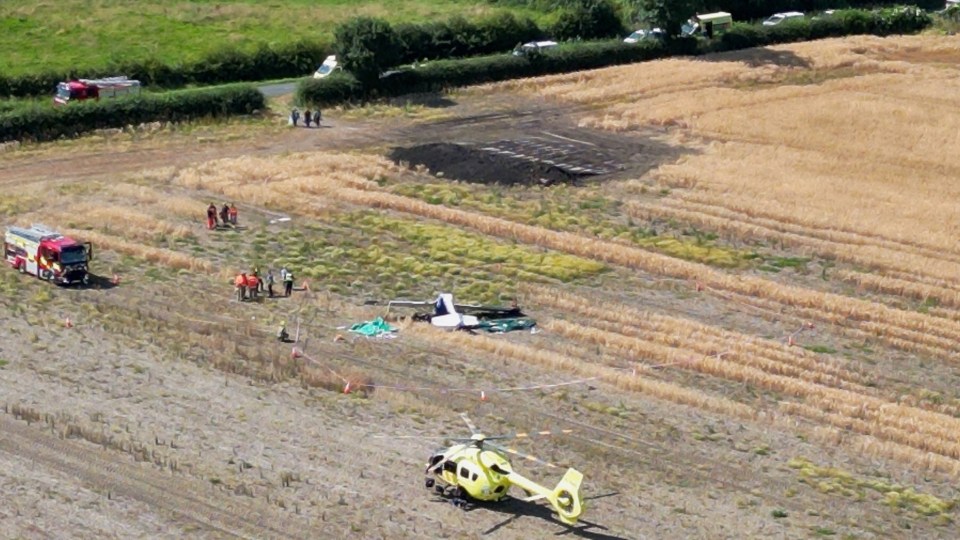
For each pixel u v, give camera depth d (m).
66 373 81.94
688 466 73.94
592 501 69.06
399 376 84.12
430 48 169.50
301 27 180.38
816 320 96.06
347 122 144.88
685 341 90.44
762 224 115.50
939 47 185.38
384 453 73.25
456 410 79.44
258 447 73.31
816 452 76.31
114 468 70.25
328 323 92.62
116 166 127.00
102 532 64.19
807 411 80.81
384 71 154.38
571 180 125.75
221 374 82.81
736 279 102.06
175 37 172.50
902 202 122.50
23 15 173.75
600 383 84.00
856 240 112.50
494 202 119.50
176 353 85.44
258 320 92.56
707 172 128.88
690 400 81.44
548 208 118.19
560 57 166.00
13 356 83.94
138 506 66.62
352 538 64.44
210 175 123.56
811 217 116.75
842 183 127.38
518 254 106.69
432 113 148.88
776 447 76.69
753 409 80.94
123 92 148.12
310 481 69.75
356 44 152.12
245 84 159.12
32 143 133.38
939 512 70.25
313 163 127.56
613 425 78.31
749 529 67.31
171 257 102.56
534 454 74.06
